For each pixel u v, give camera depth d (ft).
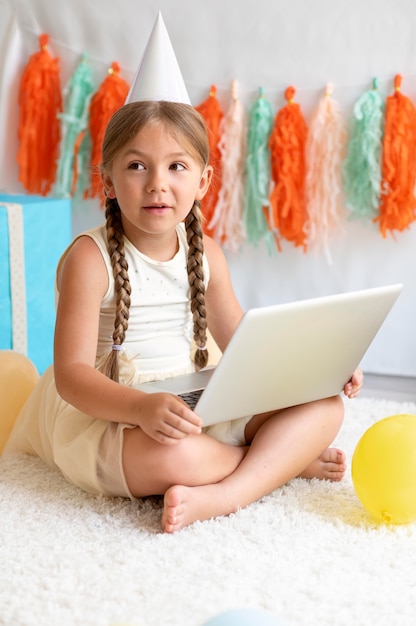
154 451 3.80
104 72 7.00
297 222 6.69
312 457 4.20
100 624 2.96
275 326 3.60
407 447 3.75
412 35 6.38
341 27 6.49
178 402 3.70
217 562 3.42
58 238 6.15
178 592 3.18
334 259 6.81
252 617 2.48
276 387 3.92
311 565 3.42
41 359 6.07
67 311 4.09
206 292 4.69
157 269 4.34
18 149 7.16
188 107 4.22
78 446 4.06
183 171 4.11
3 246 5.58
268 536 3.67
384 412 5.61
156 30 4.31
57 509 3.94
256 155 6.71
